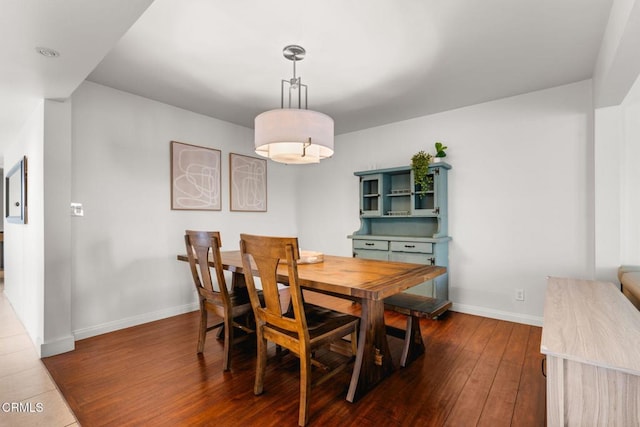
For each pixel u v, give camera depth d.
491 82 2.82
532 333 2.81
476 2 1.76
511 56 2.37
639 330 1.23
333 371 1.79
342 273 2.02
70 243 2.48
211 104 3.34
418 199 3.61
